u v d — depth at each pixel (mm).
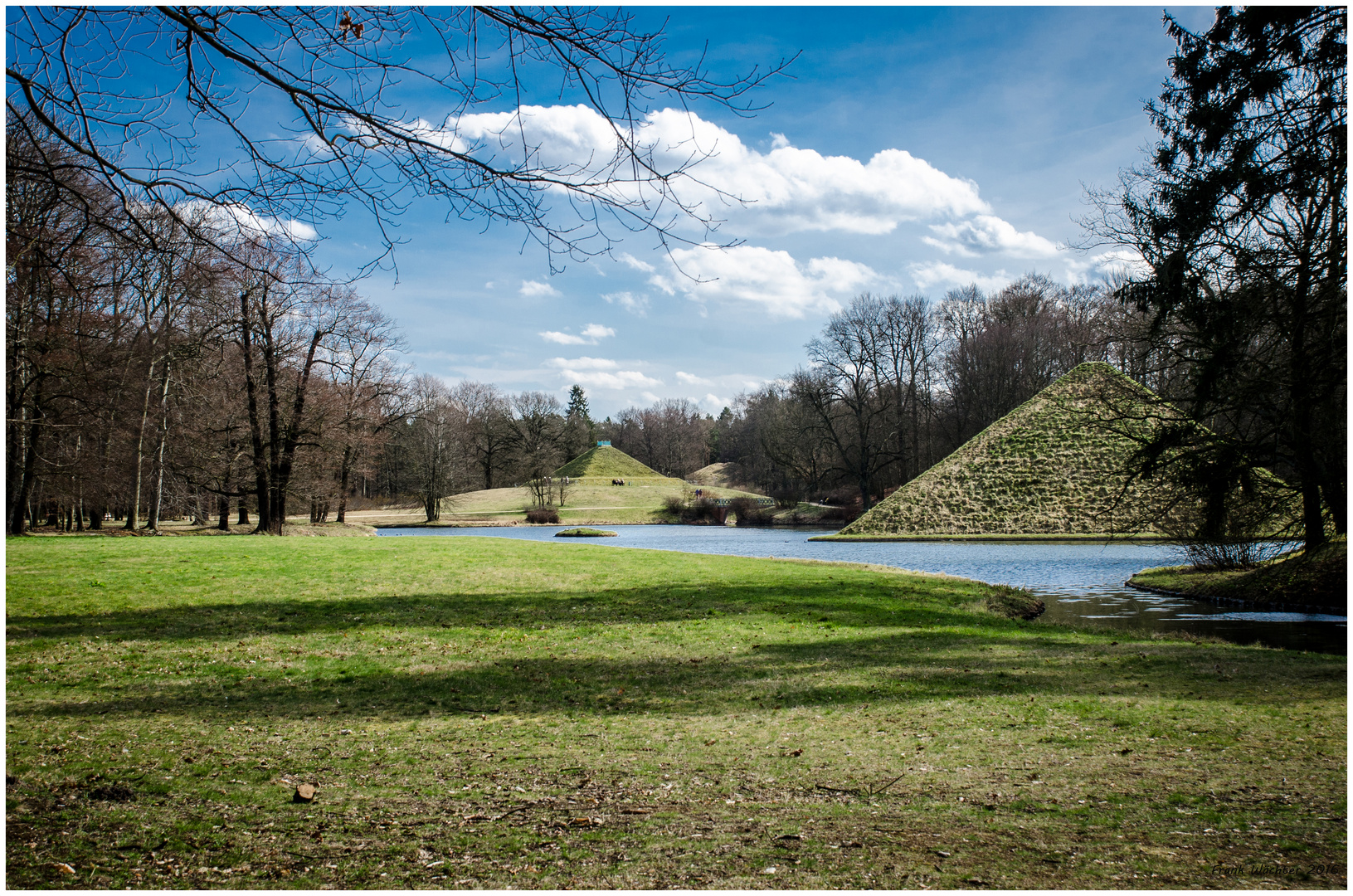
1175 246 15758
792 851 3938
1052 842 4008
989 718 6668
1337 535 17156
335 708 7258
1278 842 3943
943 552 33375
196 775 5258
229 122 5312
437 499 69438
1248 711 6809
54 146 6090
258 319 29297
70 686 7844
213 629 11008
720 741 6137
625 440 130500
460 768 5453
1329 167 12641
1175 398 17016
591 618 12609
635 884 3555
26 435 23844
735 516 71688
